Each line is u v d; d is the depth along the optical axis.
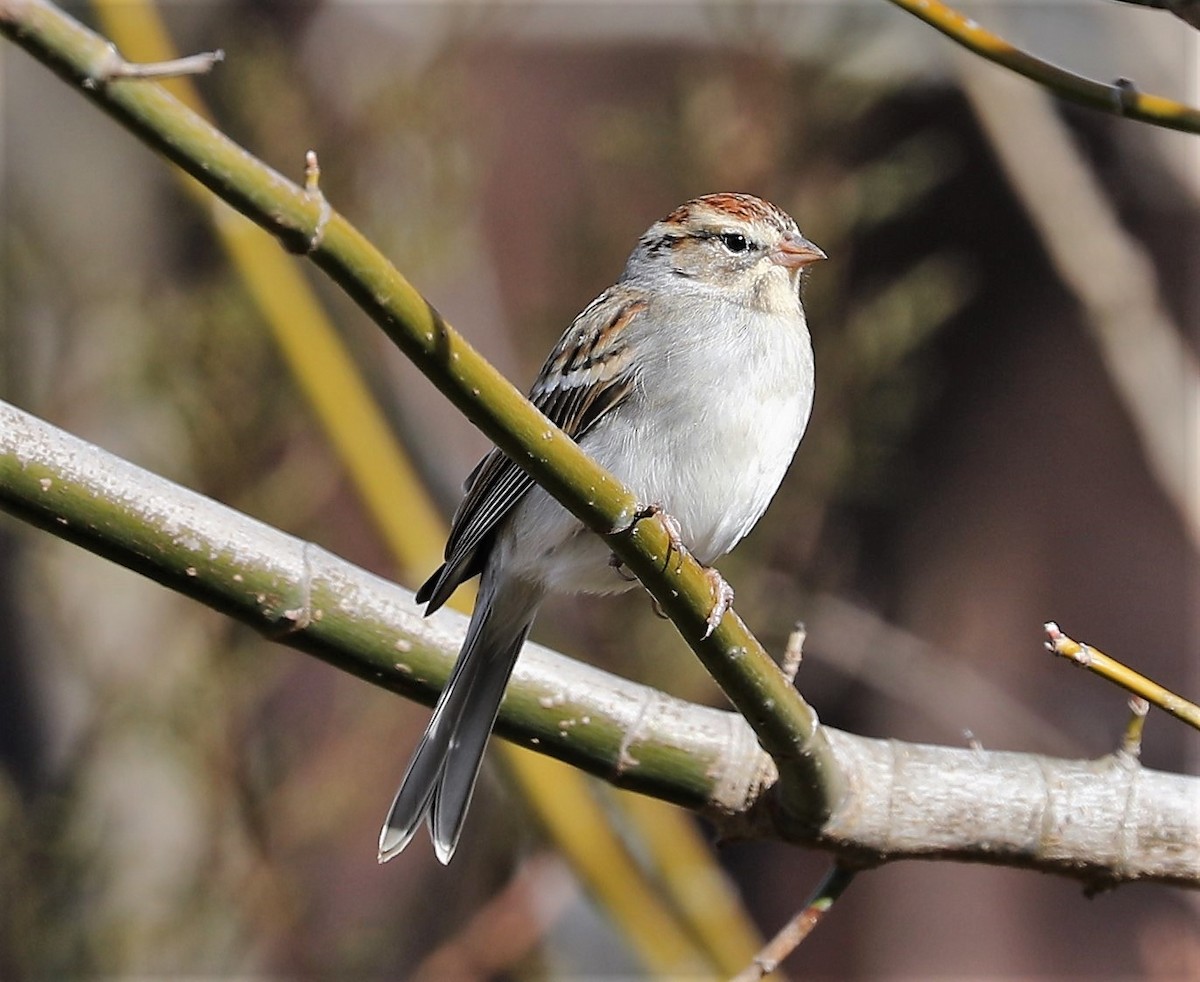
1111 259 10.55
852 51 11.16
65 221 11.38
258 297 8.78
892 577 13.13
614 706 5.92
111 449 10.87
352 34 12.19
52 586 10.83
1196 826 5.86
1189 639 13.38
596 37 13.48
